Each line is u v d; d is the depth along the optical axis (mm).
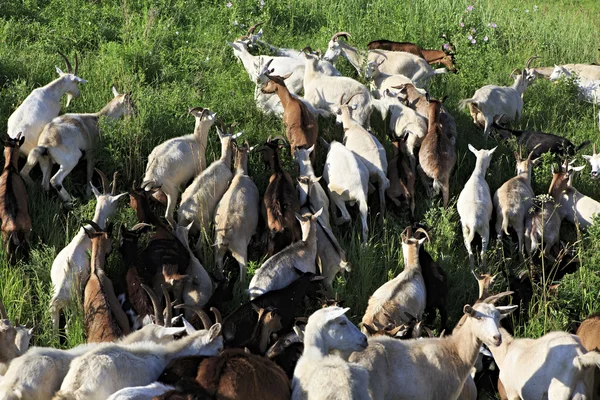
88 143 13531
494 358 9938
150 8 20062
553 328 11281
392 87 16531
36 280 11305
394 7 23266
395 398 8961
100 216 11953
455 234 13828
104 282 10430
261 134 15453
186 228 11977
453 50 20438
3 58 16469
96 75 16531
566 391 9000
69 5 19625
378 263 12703
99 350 8312
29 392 8070
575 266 13227
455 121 17500
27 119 13719
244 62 17953
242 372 8117
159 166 12945
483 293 11109
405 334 10281
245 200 12391
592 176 15703
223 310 11211
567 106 19359
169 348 8797
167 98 15742
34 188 13070
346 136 14773
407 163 15070
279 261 11414
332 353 8953
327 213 13297
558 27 24719
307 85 16719
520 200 14000
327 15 22344
